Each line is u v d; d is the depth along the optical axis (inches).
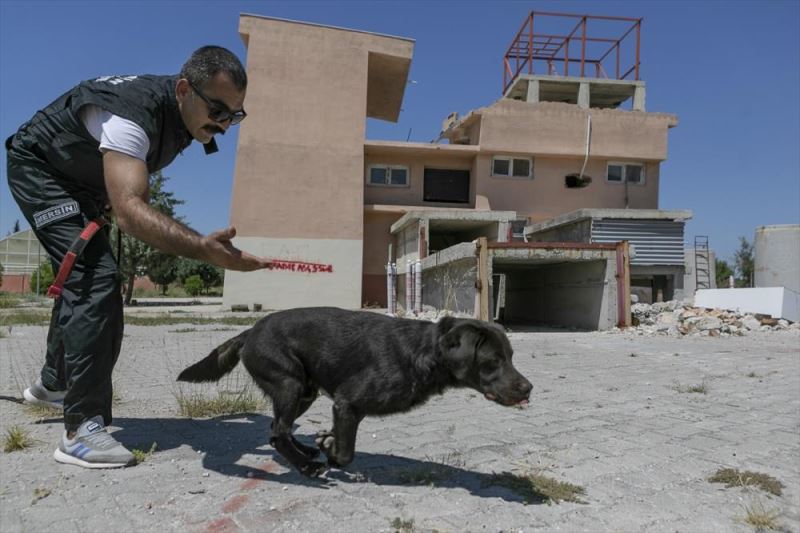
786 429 249.9
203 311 1110.4
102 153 167.9
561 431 236.5
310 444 209.2
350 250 1158.3
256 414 246.4
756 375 385.1
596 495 169.9
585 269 717.3
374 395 161.5
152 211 157.8
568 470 190.7
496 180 1240.2
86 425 177.0
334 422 165.9
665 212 942.4
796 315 725.3
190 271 2365.9
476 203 1234.6
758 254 1034.7
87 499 152.5
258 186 1141.1
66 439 178.2
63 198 180.4
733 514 160.6
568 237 1008.9
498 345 154.8
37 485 161.2
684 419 264.1
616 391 325.4
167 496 155.6
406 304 941.2
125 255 1390.3
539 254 645.9
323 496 158.9
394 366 160.6
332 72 1168.2
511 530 143.3
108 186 163.3
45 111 179.9
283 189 1147.3
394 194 1254.3
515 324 840.9
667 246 951.0
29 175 180.9
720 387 343.6
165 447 198.5
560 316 784.3
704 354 486.9
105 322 176.9
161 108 175.0
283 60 1154.7
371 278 1219.9
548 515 153.3
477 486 171.3
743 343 573.6
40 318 777.6
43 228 179.5
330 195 1159.0
